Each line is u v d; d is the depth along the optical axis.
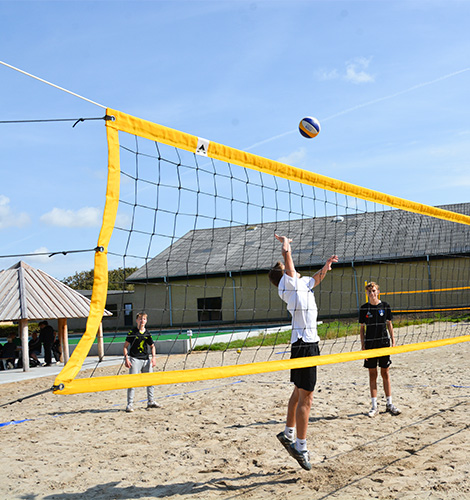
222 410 6.79
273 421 5.97
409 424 5.38
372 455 4.39
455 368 9.14
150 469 4.46
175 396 8.20
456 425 5.16
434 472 3.84
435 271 22.30
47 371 13.20
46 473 4.48
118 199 3.45
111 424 6.31
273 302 26.72
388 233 24.20
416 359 10.84
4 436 5.93
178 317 29.05
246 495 3.70
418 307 22.44
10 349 14.73
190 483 4.04
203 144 4.03
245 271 26.44
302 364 3.91
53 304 14.25
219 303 28.16
